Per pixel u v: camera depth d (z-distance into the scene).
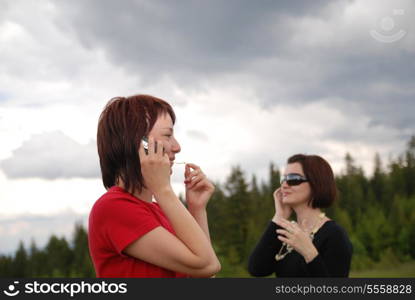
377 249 83.44
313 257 3.29
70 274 81.94
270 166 82.44
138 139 1.74
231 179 74.75
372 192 93.69
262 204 77.44
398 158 96.81
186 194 2.18
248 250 71.38
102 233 1.70
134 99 1.82
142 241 1.65
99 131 1.82
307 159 3.84
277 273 3.86
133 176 1.74
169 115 1.85
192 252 1.64
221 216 73.25
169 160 1.77
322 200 3.75
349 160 96.69
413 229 84.69
